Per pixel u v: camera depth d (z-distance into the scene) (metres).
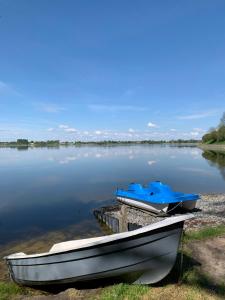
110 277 7.83
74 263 7.78
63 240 14.29
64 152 130.38
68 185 32.25
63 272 7.95
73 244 9.10
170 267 7.66
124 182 33.94
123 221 13.47
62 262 7.89
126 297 7.20
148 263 7.55
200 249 10.41
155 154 98.25
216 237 11.73
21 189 29.88
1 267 10.92
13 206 22.06
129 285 7.82
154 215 18.44
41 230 16.02
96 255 7.59
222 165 52.88
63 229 16.19
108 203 22.98
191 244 10.93
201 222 16.03
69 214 19.58
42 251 12.73
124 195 21.09
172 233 7.49
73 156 93.62
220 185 31.08
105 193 27.17
